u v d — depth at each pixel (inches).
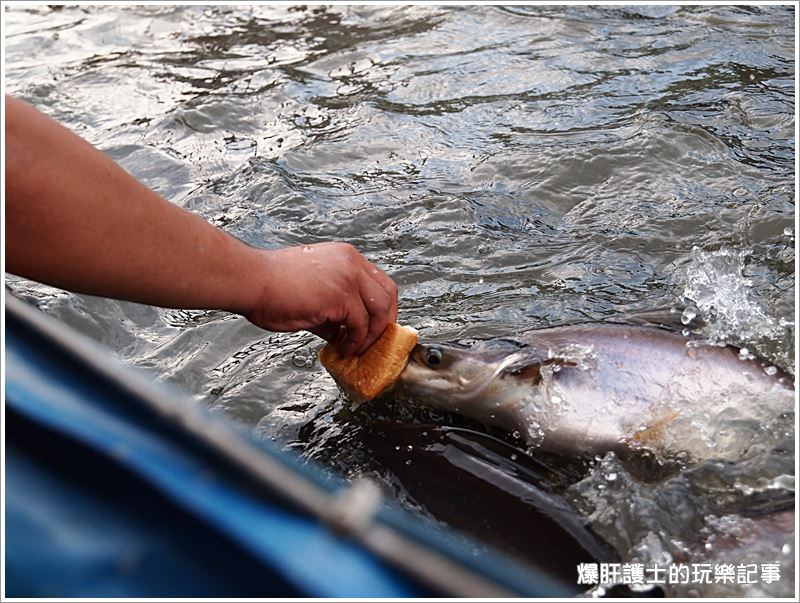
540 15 193.0
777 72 158.6
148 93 170.4
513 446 79.0
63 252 49.9
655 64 165.5
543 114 150.7
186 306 60.0
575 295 102.7
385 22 198.2
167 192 133.9
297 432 82.0
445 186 131.1
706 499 69.6
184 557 28.0
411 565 28.1
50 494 28.9
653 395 78.1
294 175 136.9
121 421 31.4
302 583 27.7
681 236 114.0
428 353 80.4
